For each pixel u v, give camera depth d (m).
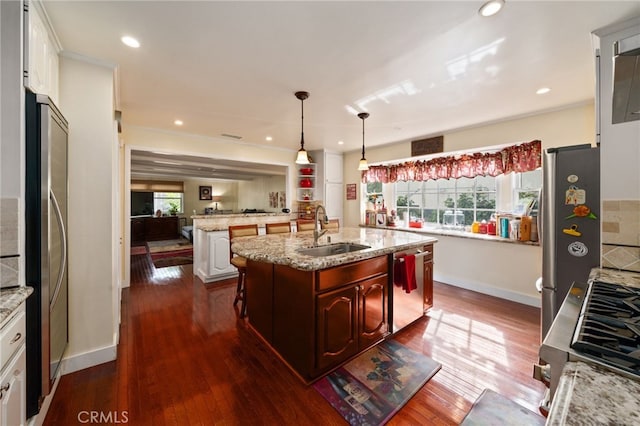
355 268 1.95
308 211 5.33
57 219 1.47
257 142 4.67
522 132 3.15
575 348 0.71
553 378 0.72
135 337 2.35
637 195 1.45
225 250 4.02
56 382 1.64
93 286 1.92
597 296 1.06
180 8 1.44
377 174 4.93
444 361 1.99
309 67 2.06
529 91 2.46
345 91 2.48
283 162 5.24
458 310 2.93
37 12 1.40
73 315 1.85
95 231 1.92
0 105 1.23
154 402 1.58
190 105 2.87
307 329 1.72
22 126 1.28
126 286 3.71
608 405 0.51
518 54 1.85
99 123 1.93
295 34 1.66
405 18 1.50
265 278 2.23
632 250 1.46
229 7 1.43
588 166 1.61
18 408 1.13
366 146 4.89
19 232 1.25
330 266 1.70
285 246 2.23
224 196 10.73
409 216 4.68
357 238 2.73
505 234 3.35
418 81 2.27
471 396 1.64
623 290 1.12
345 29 1.61
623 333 0.75
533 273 3.09
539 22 1.52
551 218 1.74
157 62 1.98
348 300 1.91
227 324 2.61
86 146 1.88
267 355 2.08
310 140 4.48
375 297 2.13
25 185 1.29
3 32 1.24
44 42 1.50
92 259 1.91
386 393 1.66
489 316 2.77
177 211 10.01
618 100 1.04
